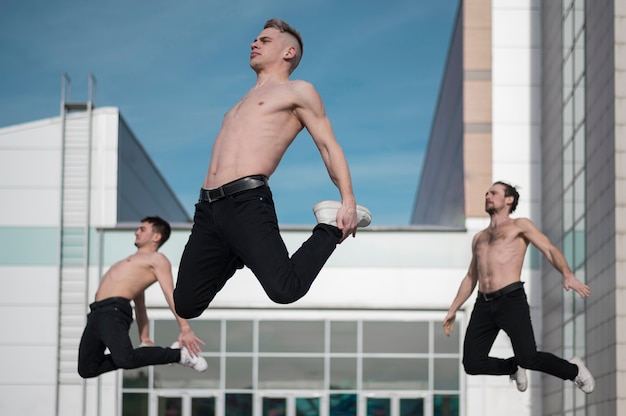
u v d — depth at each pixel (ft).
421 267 74.38
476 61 77.30
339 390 72.64
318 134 15.35
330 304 73.77
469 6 77.92
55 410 72.79
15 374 73.41
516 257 27.50
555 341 68.80
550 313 70.59
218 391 72.54
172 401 72.49
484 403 72.08
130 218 82.38
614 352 52.42
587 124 60.34
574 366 27.37
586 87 60.80
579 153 62.59
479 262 28.04
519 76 77.10
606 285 54.65
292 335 73.46
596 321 56.85
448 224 96.68
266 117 15.24
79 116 76.59
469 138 76.48
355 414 72.33
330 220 15.53
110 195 75.82
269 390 72.59
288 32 16.15
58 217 75.41
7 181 75.77
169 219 105.50
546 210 73.51
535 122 76.59
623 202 53.06
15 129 76.13
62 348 73.92
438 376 72.79
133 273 30.19
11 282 74.64
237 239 14.84
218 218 14.99
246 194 14.90
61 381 73.31
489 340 27.86
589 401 58.18
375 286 74.13
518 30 77.51
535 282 74.28
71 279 74.79
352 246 74.54
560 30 69.36
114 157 76.18
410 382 72.74
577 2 63.93
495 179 75.97
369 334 73.51
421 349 73.26
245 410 72.43
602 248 55.77
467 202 75.46
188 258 15.35
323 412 72.38
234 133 15.26
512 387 72.23
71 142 76.28
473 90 77.05
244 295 73.72
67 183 75.92
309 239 15.43
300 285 14.85
